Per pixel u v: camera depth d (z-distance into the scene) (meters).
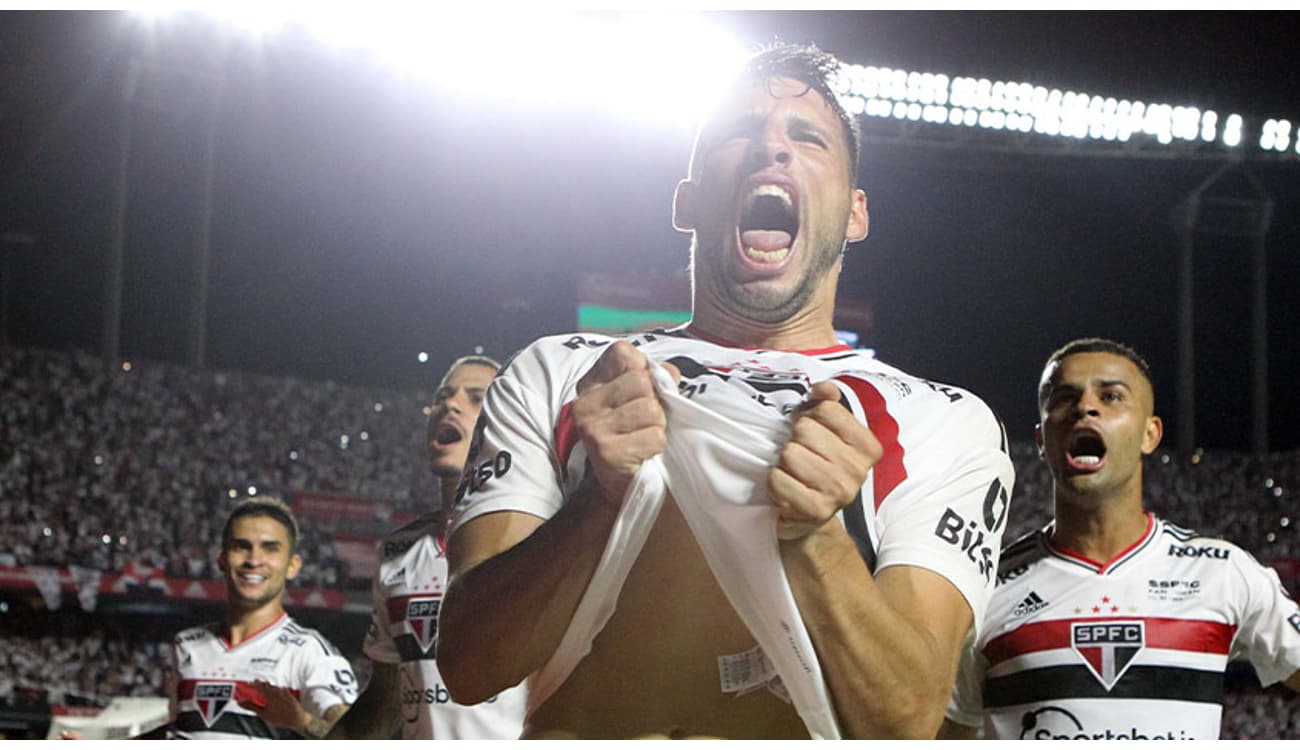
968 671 3.70
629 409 1.65
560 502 1.92
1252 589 3.72
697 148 2.17
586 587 1.71
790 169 2.06
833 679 1.67
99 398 21.31
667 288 23.03
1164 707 3.58
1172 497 23.55
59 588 17.95
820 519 1.58
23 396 20.81
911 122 20.11
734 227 2.08
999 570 3.83
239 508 6.05
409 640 4.58
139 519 20.31
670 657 1.78
